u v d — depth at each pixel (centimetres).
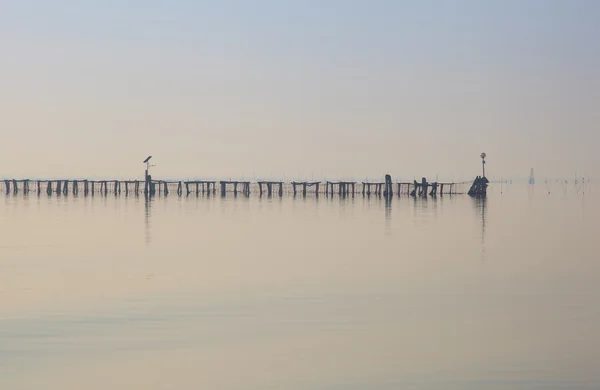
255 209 7969
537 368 1939
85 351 2102
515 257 3875
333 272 3375
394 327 2366
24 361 2017
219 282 3122
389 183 11525
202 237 4888
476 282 3123
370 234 5088
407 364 1986
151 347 2142
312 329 2341
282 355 2069
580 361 1994
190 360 2023
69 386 1833
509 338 2227
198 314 2536
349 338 2238
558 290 2948
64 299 2777
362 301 2747
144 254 4006
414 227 5659
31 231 5331
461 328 2348
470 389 1795
